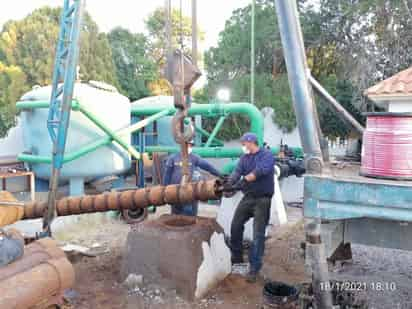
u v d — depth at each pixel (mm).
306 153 2684
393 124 2432
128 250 4254
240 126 12180
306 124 2676
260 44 13305
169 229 4191
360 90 11266
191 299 3875
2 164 8555
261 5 13664
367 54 11453
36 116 7527
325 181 2514
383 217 2365
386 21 11062
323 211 2543
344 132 10953
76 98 6910
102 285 4266
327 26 12352
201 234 4164
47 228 5242
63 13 5816
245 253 5355
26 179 8297
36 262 3305
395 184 2309
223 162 10953
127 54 20219
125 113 8125
